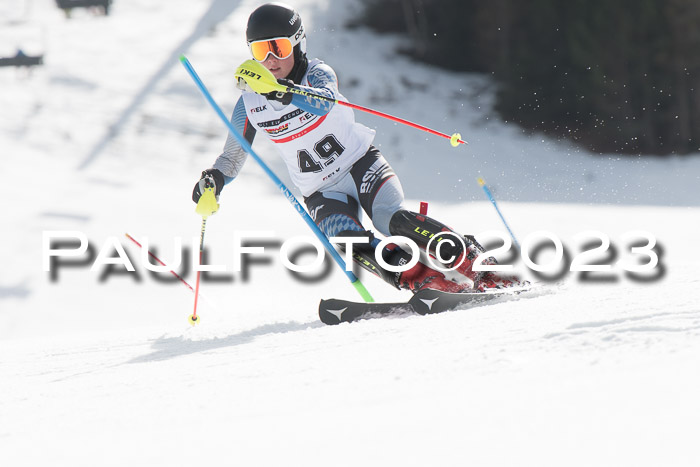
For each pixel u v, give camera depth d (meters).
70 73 66.50
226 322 13.61
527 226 41.94
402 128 65.12
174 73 68.88
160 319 28.47
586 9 64.25
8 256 36.12
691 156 62.56
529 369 5.17
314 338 8.84
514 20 70.00
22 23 72.75
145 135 58.94
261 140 60.03
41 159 52.81
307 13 81.56
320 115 11.78
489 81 73.56
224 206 45.81
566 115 65.44
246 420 4.80
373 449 3.65
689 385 4.02
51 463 4.25
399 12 79.88
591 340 5.78
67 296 32.00
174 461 3.90
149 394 6.55
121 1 80.62
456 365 5.68
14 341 16.56
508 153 62.66
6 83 63.84
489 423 3.85
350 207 12.68
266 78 11.38
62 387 7.80
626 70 63.56
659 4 62.75
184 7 80.31
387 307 11.09
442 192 54.75
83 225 40.97
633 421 3.54
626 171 59.31
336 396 5.20
